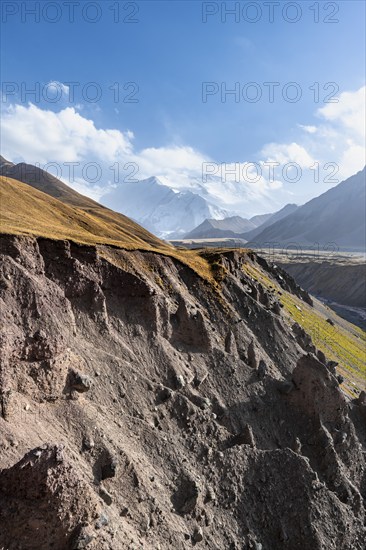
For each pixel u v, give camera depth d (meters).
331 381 46.19
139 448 32.16
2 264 32.88
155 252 54.75
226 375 46.53
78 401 30.81
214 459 35.59
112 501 26.84
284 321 69.81
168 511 29.50
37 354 29.33
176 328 46.91
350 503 40.84
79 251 42.16
